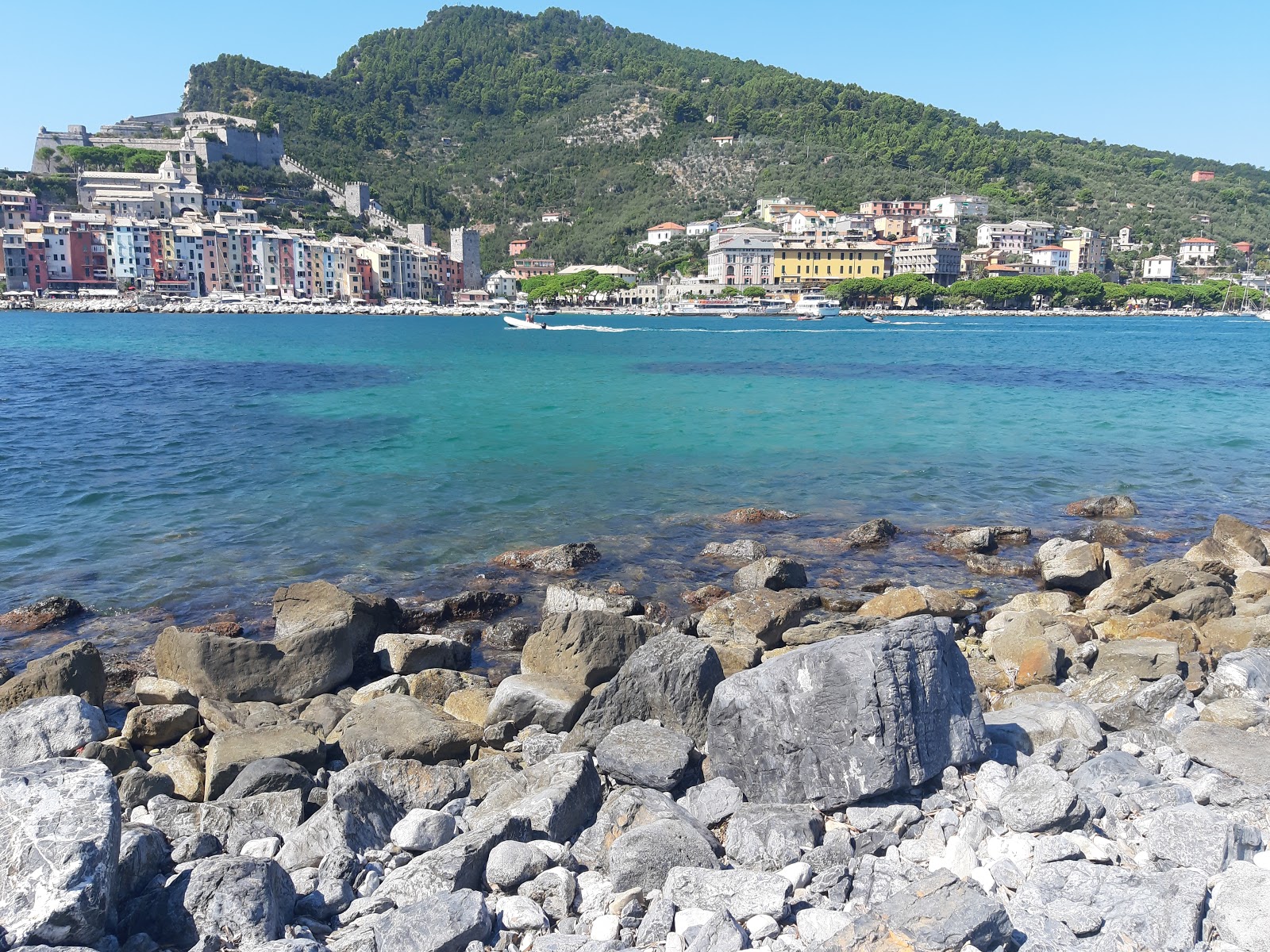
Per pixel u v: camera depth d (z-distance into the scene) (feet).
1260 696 34.63
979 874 22.08
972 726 27.55
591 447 112.88
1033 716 31.86
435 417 139.95
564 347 326.24
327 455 106.11
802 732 25.91
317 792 29.48
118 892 21.66
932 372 226.38
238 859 21.61
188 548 68.33
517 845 23.30
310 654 43.27
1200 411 150.41
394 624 52.03
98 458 103.14
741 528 75.25
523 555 65.77
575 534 73.36
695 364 252.01
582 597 54.24
